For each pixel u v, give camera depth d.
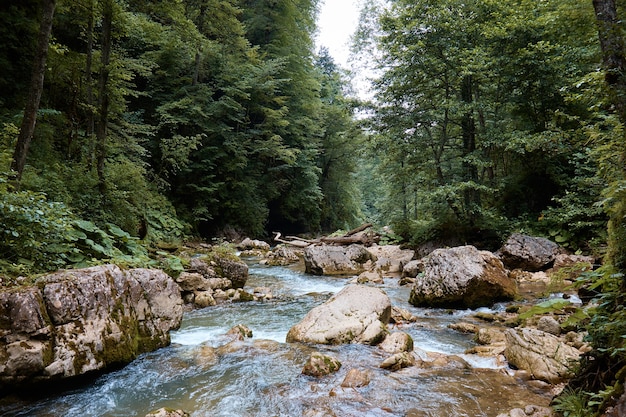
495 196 14.72
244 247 20.11
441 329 6.49
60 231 5.82
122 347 4.64
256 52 25.22
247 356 5.09
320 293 9.76
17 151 6.50
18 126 9.14
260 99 24.31
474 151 13.22
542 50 11.84
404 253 15.42
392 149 14.55
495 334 5.76
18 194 5.25
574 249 11.67
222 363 4.86
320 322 5.93
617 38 4.04
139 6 12.74
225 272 10.13
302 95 28.19
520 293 8.59
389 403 3.76
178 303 5.99
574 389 3.01
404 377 4.39
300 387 4.18
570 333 5.23
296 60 27.42
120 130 14.10
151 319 5.38
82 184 9.07
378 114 14.42
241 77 22.56
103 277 4.76
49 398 3.90
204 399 3.94
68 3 10.33
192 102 19.58
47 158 9.38
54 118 11.05
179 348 5.42
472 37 13.38
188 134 20.20
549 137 11.32
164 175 19.77
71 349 4.02
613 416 2.14
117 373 4.50
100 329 4.42
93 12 10.16
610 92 4.09
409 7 13.47
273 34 28.36
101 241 7.64
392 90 13.83
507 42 12.89
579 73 11.70
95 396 3.98
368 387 4.12
